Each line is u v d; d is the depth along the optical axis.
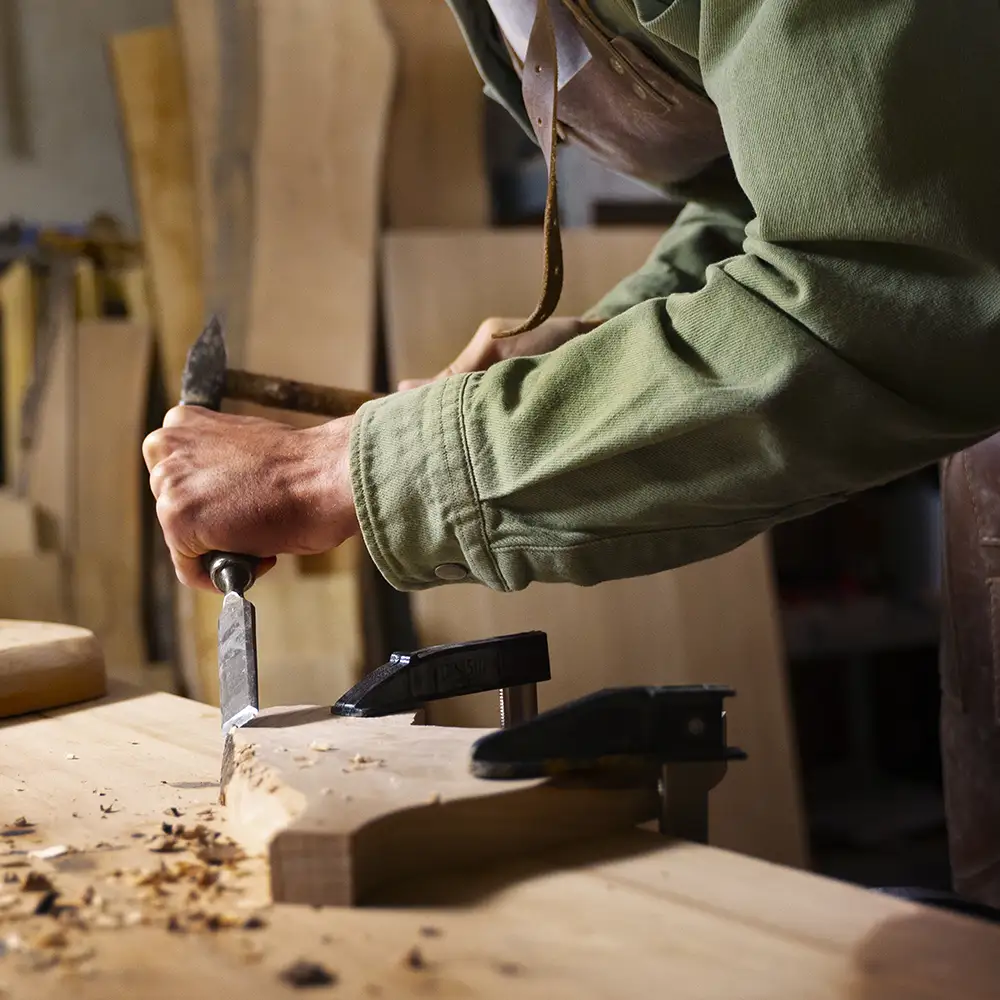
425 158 2.32
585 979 0.47
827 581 2.97
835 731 3.07
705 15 0.72
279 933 0.52
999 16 0.69
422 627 2.10
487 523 0.77
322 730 0.74
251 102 2.29
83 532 2.54
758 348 0.69
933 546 2.89
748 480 0.72
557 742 0.63
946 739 1.15
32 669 1.02
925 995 0.45
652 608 2.20
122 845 0.66
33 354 2.60
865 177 0.65
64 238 2.65
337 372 2.22
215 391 1.22
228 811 0.71
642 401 0.71
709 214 1.28
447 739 0.72
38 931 0.53
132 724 0.98
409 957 0.49
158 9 3.00
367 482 0.79
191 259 2.37
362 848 0.55
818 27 0.66
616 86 0.99
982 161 0.65
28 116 2.89
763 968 0.47
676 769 0.64
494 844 0.60
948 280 0.67
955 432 0.71
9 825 0.70
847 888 0.55
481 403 0.77
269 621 2.19
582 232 2.32
